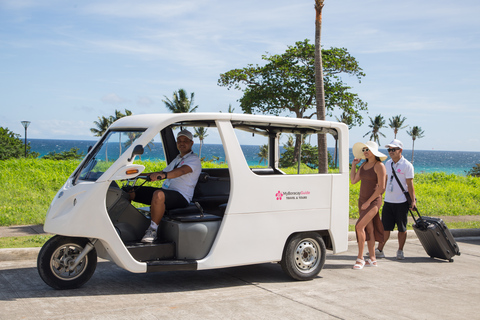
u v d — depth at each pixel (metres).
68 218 4.88
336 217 6.22
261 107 46.06
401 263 7.45
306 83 44.03
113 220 5.32
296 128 6.49
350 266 7.09
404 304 5.14
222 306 4.85
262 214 5.64
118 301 4.91
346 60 41.28
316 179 6.05
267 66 44.59
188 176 5.88
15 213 9.77
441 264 7.45
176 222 5.41
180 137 5.96
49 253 5.07
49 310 4.53
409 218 12.37
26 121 31.41
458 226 11.23
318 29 13.02
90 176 5.25
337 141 6.34
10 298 4.90
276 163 6.96
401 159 7.68
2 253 6.69
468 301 5.35
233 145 5.48
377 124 96.38
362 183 6.98
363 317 4.63
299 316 4.60
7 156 52.78
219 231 5.41
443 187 18.55
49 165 14.79
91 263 5.31
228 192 6.86
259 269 6.68
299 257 6.00
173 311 4.63
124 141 5.44
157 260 5.29
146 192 5.97
